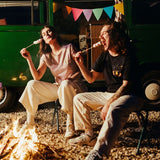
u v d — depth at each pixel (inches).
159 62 239.1
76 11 214.7
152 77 241.6
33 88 168.9
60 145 161.3
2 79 237.0
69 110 163.2
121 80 143.7
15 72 236.8
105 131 125.1
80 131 184.2
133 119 211.9
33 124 171.8
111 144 124.9
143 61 238.5
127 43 141.6
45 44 177.8
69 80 164.4
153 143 164.6
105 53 150.0
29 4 236.5
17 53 236.4
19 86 240.1
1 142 157.4
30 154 137.6
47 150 144.3
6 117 225.3
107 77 148.7
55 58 176.1
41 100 172.2
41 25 237.9
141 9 241.4
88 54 245.1
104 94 152.0
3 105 244.8
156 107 243.3
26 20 263.4
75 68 175.0
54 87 173.9
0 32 235.1
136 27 237.6
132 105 132.8
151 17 241.8
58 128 185.0
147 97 242.5
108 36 140.4
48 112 237.3
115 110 127.6
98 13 218.1
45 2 238.8
